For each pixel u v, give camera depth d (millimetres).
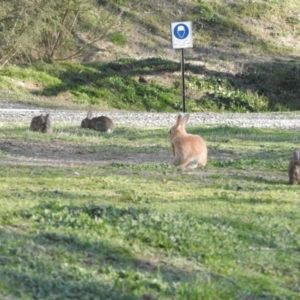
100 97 68750
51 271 10836
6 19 65312
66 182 19078
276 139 36125
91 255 11914
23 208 14234
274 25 87812
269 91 74562
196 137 23766
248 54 81500
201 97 71875
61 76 70188
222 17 86562
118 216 13617
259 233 14078
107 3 83250
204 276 11617
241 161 25812
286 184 20828
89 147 30000
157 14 85250
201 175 21891
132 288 10719
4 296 9758
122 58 76188
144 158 27266
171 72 74250
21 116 46344
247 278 11883
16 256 11219
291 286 12000
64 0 70438
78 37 76250
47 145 29719
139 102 69312
